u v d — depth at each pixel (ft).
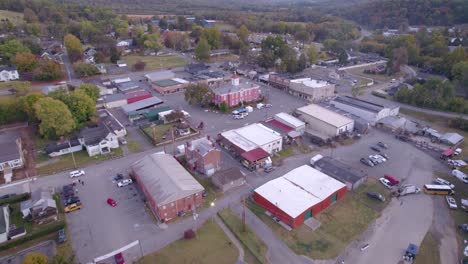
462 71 343.87
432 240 146.61
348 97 311.88
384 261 135.13
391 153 225.15
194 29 641.40
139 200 172.65
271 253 138.10
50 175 195.00
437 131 262.06
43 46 506.07
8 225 150.10
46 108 219.82
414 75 413.80
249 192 180.24
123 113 290.97
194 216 160.66
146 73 420.36
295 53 468.75
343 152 226.58
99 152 220.43
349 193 181.16
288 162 212.02
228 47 565.12
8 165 197.77
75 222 156.04
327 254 138.41
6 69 353.51
